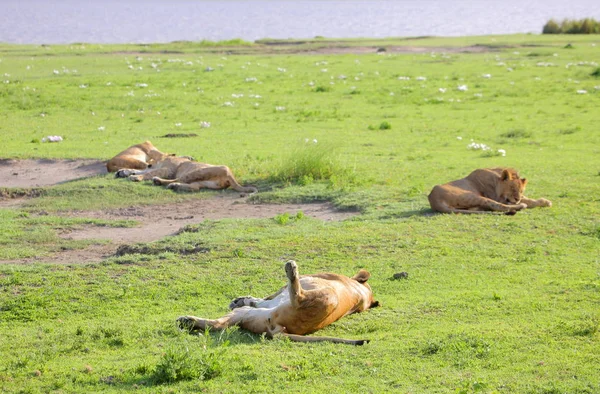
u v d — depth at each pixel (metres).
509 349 21.98
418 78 109.69
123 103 87.56
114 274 31.97
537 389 19.12
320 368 20.66
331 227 39.09
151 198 48.19
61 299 28.98
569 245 35.09
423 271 31.39
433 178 50.88
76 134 69.62
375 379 19.97
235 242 36.00
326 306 23.48
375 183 49.50
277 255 34.19
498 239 36.16
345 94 97.88
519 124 75.88
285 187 49.31
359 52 158.25
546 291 28.19
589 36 181.38
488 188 42.22
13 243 38.59
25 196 48.81
